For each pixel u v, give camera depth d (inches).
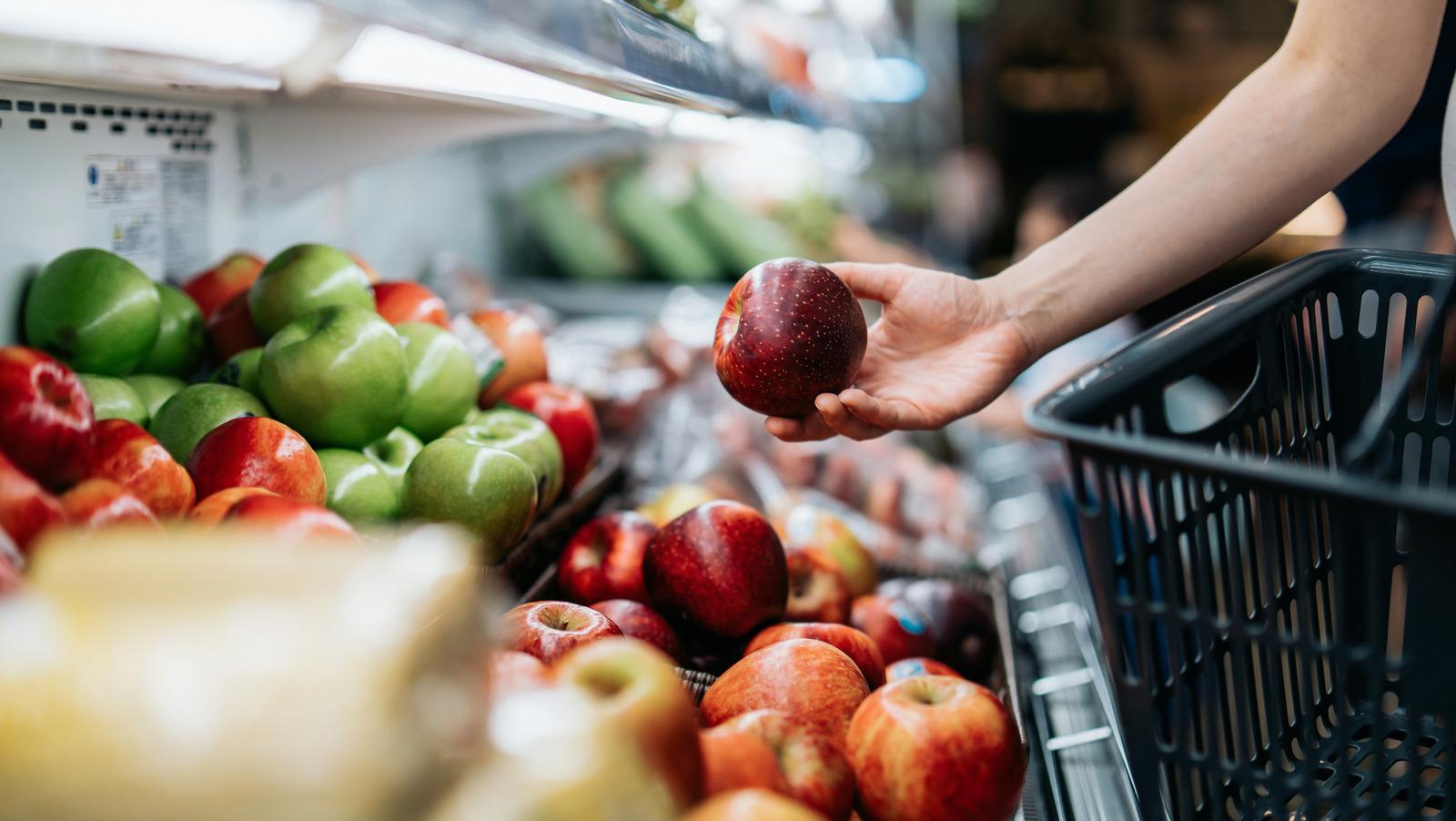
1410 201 104.2
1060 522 72.0
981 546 71.9
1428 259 34.7
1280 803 24.8
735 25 63.1
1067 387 28.2
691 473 67.0
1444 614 21.2
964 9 169.6
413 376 44.1
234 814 12.5
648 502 58.1
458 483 36.8
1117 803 37.6
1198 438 30.5
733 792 22.0
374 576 14.2
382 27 21.4
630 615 38.4
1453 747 22.2
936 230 159.5
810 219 127.6
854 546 52.6
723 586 38.6
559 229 118.7
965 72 183.3
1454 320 76.7
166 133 45.7
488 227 108.6
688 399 77.0
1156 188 39.8
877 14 120.3
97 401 35.2
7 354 23.0
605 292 118.6
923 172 153.6
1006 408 102.9
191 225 48.5
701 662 41.1
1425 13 36.1
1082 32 189.2
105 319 35.8
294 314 42.2
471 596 14.9
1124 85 191.3
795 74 76.4
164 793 12.5
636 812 15.1
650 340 84.0
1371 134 37.5
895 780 26.8
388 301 48.3
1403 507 19.4
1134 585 25.0
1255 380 32.0
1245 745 24.8
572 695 16.4
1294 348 34.1
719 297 118.1
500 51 23.1
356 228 74.2
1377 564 21.5
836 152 126.8
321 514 26.3
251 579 14.0
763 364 36.3
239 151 52.4
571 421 51.5
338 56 23.5
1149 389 29.2
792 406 37.5
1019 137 195.0
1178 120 191.3
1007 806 27.2
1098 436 24.0
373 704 12.9
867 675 36.2
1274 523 23.0
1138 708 25.7
